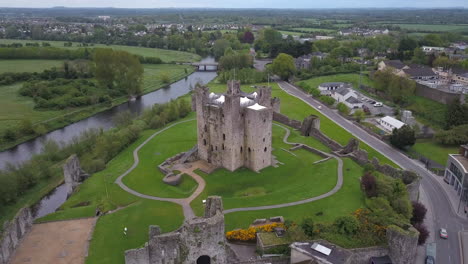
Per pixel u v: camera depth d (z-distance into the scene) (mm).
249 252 72625
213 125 105438
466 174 96312
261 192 95812
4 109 182750
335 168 107812
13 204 98312
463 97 171500
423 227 80375
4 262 67188
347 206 87562
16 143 145125
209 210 68125
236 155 104562
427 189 103938
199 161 112562
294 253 65750
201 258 63938
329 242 69812
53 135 157750
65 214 86438
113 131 143125
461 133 136500
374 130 149875
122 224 81438
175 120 161750
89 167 111875
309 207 87438
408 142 128125
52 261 69062
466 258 75562
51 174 113500
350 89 199750
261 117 101312
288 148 124562
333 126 155625
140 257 62844
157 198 93688
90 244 74250
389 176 97062
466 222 88375
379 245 71125
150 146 130000
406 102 188625
